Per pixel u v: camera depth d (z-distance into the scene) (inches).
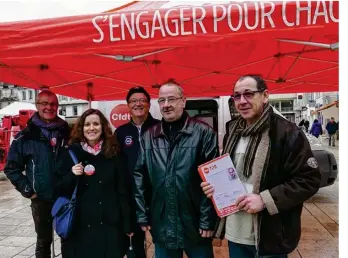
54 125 150.2
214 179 98.1
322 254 184.4
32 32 109.7
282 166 91.2
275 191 89.0
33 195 146.6
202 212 107.7
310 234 215.6
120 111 297.9
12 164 146.7
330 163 295.1
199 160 109.7
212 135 111.2
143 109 145.7
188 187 107.7
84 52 107.2
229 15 100.7
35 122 149.9
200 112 297.0
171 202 108.7
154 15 104.0
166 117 110.7
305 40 150.6
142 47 104.7
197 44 102.0
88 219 117.0
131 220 120.3
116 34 105.8
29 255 194.9
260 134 94.0
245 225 97.0
